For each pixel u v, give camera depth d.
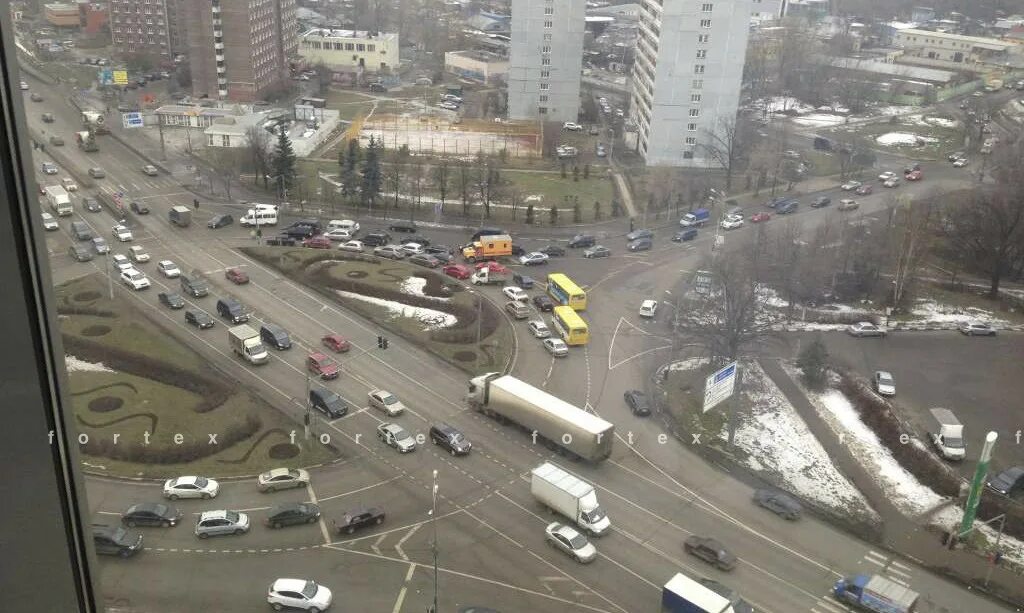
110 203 112.94
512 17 159.00
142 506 53.22
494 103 176.25
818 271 95.94
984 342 86.88
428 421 67.31
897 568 53.38
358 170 126.06
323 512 55.50
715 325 79.31
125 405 66.44
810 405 74.06
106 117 151.00
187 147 138.25
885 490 62.38
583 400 71.88
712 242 110.25
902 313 92.62
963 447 66.81
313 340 79.50
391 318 84.56
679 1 131.25
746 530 56.31
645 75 146.75
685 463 63.75
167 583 48.12
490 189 117.19
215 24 160.62
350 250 101.25
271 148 130.25
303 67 195.88
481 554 52.31
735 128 135.88
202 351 75.94
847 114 180.00
